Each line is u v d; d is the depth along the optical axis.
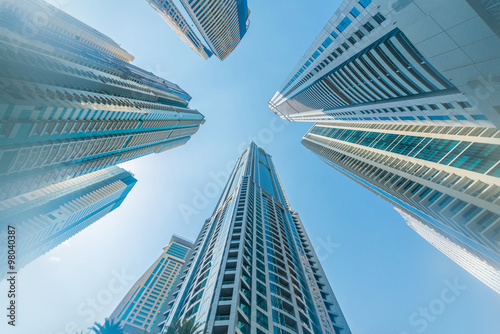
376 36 35.88
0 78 34.59
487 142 41.66
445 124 46.25
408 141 65.62
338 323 51.72
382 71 42.69
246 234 54.00
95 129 55.44
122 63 136.50
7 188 41.41
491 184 36.19
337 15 38.25
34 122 37.16
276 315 35.81
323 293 61.16
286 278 49.31
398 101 47.81
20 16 71.75
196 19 124.88
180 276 59.84
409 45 32.03
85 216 106.19
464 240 49.09
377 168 71.81
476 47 16.78
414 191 53.22
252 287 39.19
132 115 70.31
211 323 28.58
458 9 15.45
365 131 95.88
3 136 33.75
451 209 41.91
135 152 95.44
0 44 41.34
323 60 55.09
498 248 34.56
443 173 46.56
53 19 115.44
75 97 48.47
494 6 14.14
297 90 87.50
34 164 42.44
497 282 115.31
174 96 168.00
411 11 18.23
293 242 77.25
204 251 63.09
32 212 78.06
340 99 68.88
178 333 18.78
